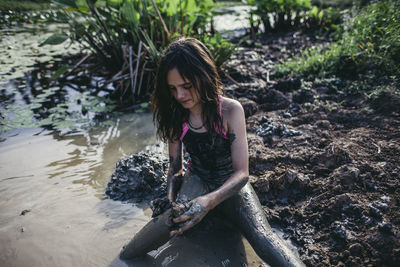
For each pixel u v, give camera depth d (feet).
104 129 12.32
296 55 18.60
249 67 16.87
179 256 6.54
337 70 14.44
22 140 11.53
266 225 6.18
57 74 15.66
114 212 8.02
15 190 8.86
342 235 6.67
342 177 8.02
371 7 17.06
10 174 9.57
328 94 12.89
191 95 5.85
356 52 14.38
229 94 13.57
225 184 6.13
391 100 11.05
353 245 6.33
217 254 6.56
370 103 11.50
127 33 17.51
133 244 6.45
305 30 25.21
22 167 9.91
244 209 6.29
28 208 8.18
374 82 12.65
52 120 13.03
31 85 16.72
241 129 6.41
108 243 7.02
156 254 6.64
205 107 6.29
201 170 7.08
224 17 31.91
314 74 14.84
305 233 7.05
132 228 7.47
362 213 7.05
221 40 15.93
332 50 15.39
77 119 13.15
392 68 12.65
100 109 14.01
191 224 5.81
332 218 7.18
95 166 9.91
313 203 7.66
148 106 14.23
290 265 5.60
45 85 16.79
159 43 16.25
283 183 8.22
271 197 8.18
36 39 25.05
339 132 10.24
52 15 16.69
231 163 6.91
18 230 7.47
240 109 6.40
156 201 6.64
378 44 14.12
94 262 6.53
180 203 6.14
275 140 10.17
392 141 9.30
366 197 7.50
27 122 12.84
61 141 11.46
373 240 6.41
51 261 6.61
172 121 6.75
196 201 5.84
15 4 29.53
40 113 13.69
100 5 25.64
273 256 5.76
